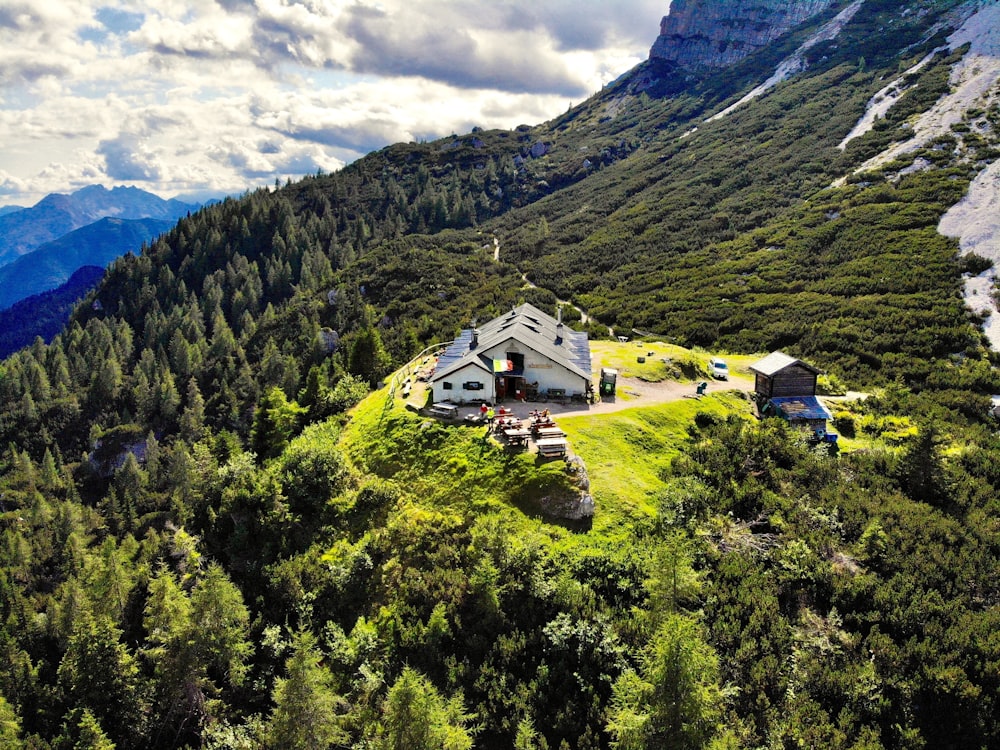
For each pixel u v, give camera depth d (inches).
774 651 1221.1
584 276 4972.9
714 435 2054.6
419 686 978.7
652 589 1147.3
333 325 5172.2
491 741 1126.4
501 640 1255.5
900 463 1892.2
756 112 7642.7
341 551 1626.5
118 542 3216.0
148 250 7608.3
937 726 1102.4
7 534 3307.1
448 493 1732.3
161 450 4601.4
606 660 1185.4
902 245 3740.2
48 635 1884.8
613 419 2009.1
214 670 1386.6
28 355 6181.1
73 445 5083.7
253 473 1925.4
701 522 1582.2
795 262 4067.4
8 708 1322.6
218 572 1317.7
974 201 3897.6
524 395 2180.1
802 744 1040.8
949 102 5428.2
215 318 6156.5
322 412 2524.6
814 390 2386.8
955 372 2687.0
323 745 1072.8
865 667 1173.7
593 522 1578.5
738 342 3334.2
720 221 5187.0
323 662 1347.2
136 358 6112.2
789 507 1649.9
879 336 3026.6
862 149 5334.6
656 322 3831.2
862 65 7396.7
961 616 1295.5
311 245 7313.0
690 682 882.8
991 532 1610.5
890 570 1451.8
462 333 2856.8
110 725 1290.6
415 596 1416.1
